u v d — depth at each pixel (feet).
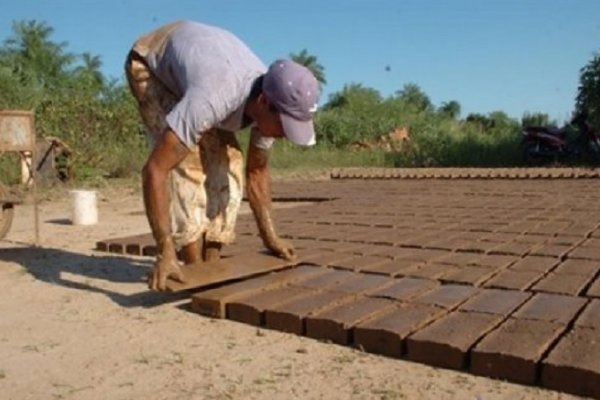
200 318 11.16
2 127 17.79
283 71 9.93
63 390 8.16
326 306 10.68
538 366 7.97
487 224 19.62
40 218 25.94
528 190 30.42
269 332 10.34
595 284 11.71
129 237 18.84
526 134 53.57
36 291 13.21
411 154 59.26
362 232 18.79
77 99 46.09
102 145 45.09
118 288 13.37
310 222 21.35
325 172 50.26
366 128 72.79
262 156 12.60
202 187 12.43
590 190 29.27
